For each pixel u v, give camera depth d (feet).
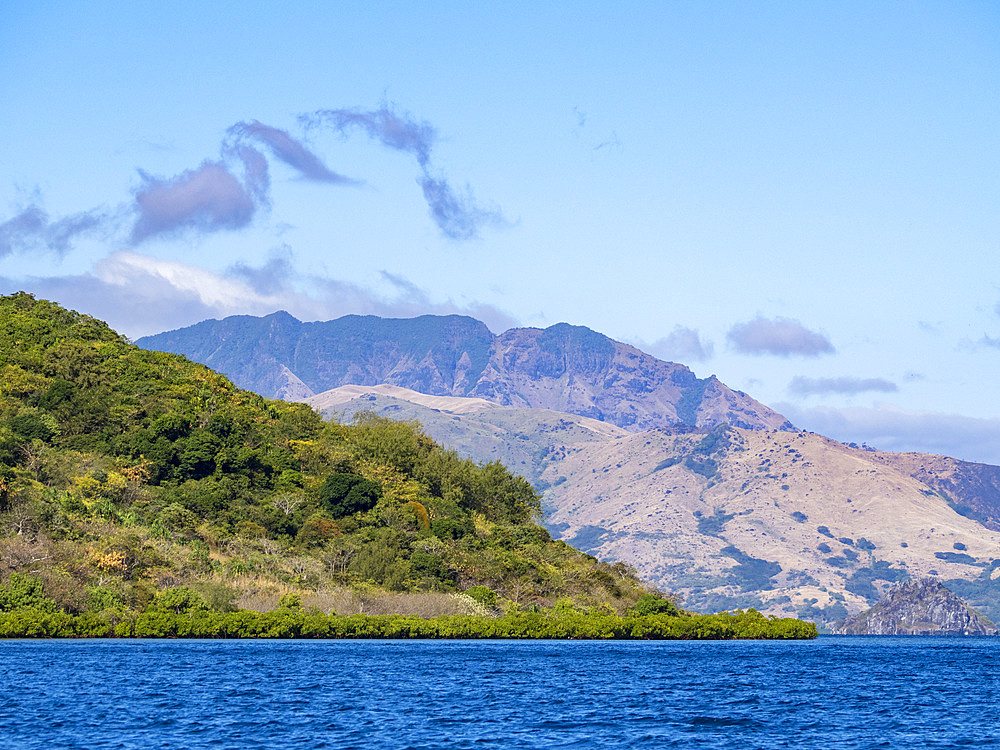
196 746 216.33
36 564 483.92
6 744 216.74
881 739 232.73
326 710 261.03
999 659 513.04
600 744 223.92
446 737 228.43
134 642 445.78
